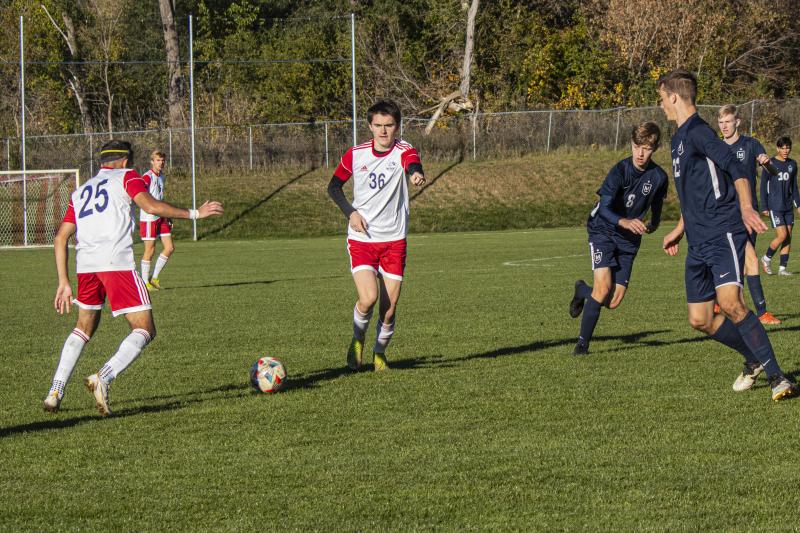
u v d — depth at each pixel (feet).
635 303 93.15
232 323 84.74
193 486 36.70
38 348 73.46
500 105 338.54
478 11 340.80
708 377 56.59
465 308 92.22
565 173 284.82
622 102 342.85
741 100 346.74
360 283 59.57
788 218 119.14
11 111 319.68
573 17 356.59
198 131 285.64
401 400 51.70
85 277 49.75
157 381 58.59
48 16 325.62
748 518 32.22
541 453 40.50
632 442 42.06
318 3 367.04
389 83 341.00
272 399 52.54
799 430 43.62
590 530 31.30
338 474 37.96
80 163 268.00
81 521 32.94
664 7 346.74
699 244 49.57
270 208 258.78
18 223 245.24
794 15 371.97
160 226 119.03
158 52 355.15
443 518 32.63
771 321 78.54
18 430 46.24
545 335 75.05
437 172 282.15
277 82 329.11
